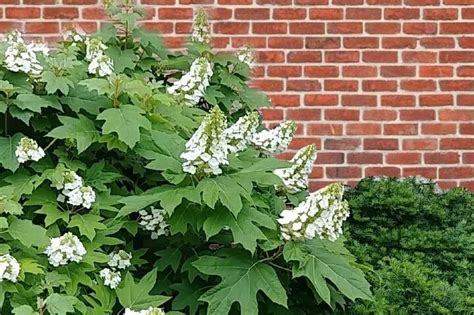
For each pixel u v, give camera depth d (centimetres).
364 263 307
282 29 425
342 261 225
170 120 247
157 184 255
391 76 427
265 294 233
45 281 207
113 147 228
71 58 239
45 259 213
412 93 428
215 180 211
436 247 337
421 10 425
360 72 427
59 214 222
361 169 429
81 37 290
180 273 247
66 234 209
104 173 237
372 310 263
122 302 217
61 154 237
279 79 427
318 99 427
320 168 429
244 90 313
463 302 278
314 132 428
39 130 240
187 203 220
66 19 421
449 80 428
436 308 268
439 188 415
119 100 240
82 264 215
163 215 233
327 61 426
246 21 425
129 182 259
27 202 224
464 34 426
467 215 373
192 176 216
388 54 426
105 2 294
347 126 428
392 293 275
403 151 429
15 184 225
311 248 227
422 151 429
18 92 227
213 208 202
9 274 190
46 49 252
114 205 238
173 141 228
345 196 390
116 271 232
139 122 224
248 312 209
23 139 222
